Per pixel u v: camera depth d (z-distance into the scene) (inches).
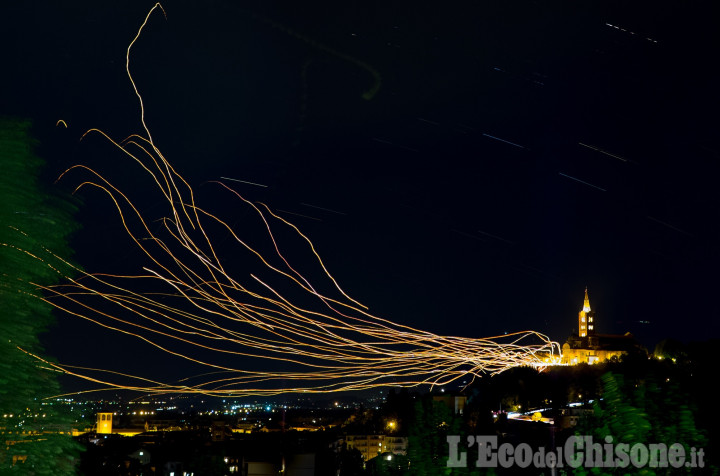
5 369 381.1
